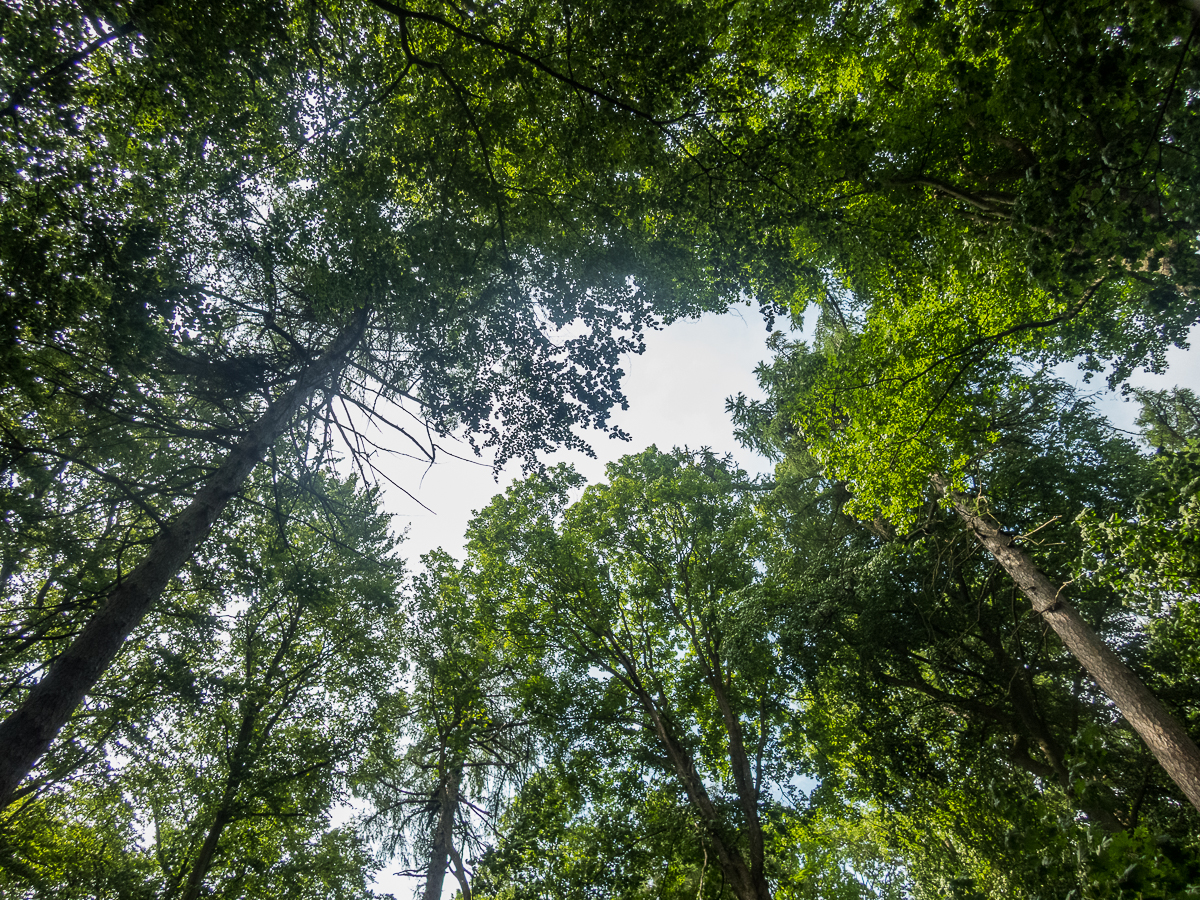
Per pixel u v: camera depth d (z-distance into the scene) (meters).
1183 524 7.61
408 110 8.70
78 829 13.59
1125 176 6.25
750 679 14.22
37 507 8.63
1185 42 5.39
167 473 10.27
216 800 12.48
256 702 13.66
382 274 8.20
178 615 11.99
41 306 6.46
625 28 7.39
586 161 8.70
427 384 10.29
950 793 13.66
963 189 9.07
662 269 9.81
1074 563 9.50
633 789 14.88
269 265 8.29
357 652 16.77
